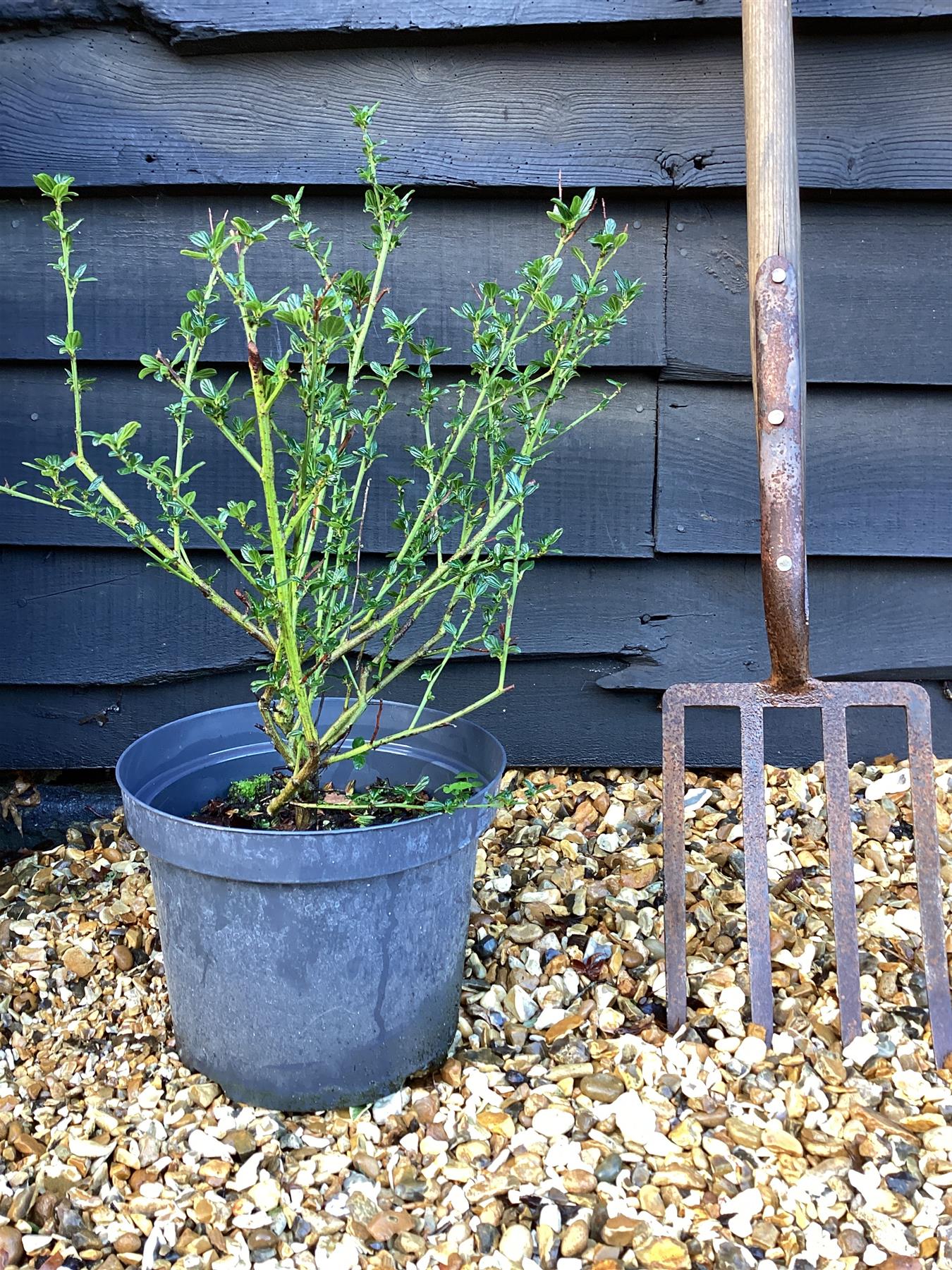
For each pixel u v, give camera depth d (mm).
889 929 1404
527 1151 1065
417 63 1518
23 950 1434
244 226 921
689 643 1718
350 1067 1106
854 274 1589
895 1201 1006
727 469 1650
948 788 1678
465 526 1165
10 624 1677
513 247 1580
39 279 1572
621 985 1317
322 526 1630
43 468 1002
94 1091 1170
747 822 1274
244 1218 999
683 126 1528
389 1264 954
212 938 1060
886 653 1721
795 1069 1168
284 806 1219
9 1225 991
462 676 1736
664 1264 934
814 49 1516
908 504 1657
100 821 1751
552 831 1656
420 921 1090
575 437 1639
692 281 1589
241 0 1470
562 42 1511
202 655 1700
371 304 1068
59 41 1511
